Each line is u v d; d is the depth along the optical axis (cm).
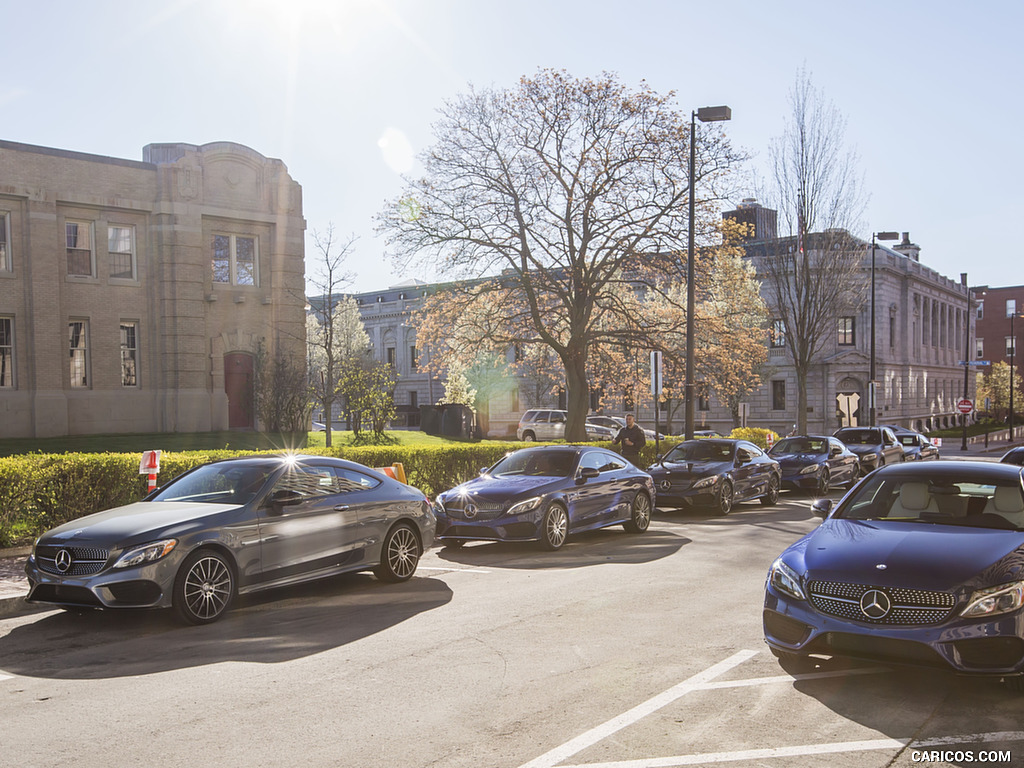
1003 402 8681
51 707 565
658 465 1809
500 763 458
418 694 579
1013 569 562
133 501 1262
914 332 6700
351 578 1057
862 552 611
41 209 2738
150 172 2981
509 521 1222
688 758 462
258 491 884
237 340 3144
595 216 2517
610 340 2683
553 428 4412
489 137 2552
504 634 744
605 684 596
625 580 1002
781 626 609
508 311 2773
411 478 1702
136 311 2966
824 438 2272
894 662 555
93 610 863
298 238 3291
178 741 496
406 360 7731
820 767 451
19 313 2714
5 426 2673
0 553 1107
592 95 2464
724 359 2650
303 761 464
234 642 738
